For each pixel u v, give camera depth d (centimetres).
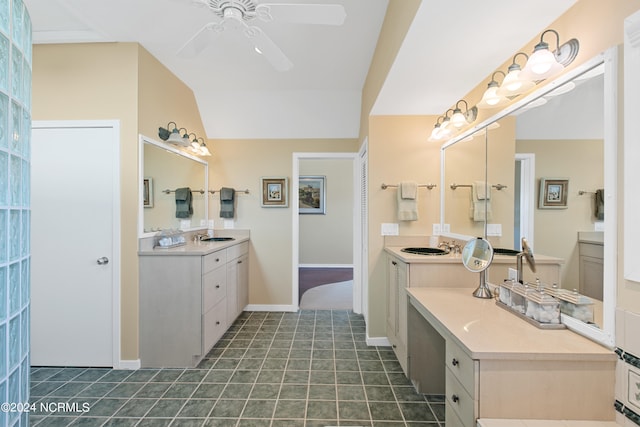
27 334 113
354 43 233
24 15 110
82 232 231
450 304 160
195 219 337
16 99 104
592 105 109
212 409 182
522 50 153
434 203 272
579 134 115
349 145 364
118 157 229
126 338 232
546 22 130
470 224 218
